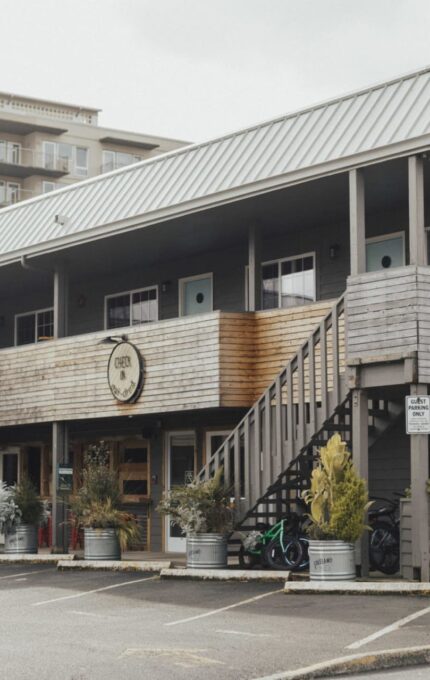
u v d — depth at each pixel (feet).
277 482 59.62
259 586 54.70
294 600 49.34
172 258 80.74
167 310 81.82
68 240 75.82
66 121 245.65
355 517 52.95
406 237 65.77
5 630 42.04
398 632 39.63
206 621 43.88
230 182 64.23
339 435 55.62
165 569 59.52
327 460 53.83
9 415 82.53
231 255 77.05
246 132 67.10
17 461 94.22
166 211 68.03
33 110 264.52
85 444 87.10
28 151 242.78
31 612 47.75
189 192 67.26
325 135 60.03
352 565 53.11
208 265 78.84
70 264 82.38
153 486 80.38
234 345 66.18
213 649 36.91
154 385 69.82
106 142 251.80
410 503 53.26
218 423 75.61
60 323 79.41
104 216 73.82
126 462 83.15
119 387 72.13
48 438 90.58
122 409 72.18
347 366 55.93
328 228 70.54
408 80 57.93
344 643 37.63
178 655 35.76
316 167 58.54
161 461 79.92
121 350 72.28
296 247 72.43
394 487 64.03
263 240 74.54
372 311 55.06
